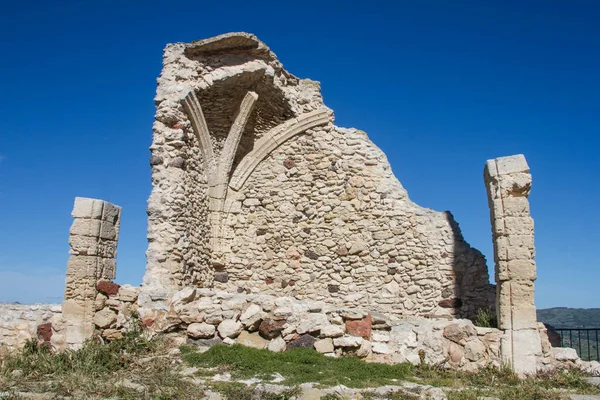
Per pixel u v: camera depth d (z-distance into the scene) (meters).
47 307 9.55
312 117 13.05
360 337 8.46
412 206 12.26
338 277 12.19
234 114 12.48
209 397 6.38
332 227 12.47
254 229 12.75
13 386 6.91
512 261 8.86
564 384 7.75
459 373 8.09
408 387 7.07
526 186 9.05
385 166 12.64
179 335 8.55
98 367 7.50
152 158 10.52
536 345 8.41
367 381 7.22
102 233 9.77
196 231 11.45
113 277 10.09
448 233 11.89
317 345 8.27
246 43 11.67
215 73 11.57
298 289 12.30
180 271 10.31
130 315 9.12
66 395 6.54
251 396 6.32
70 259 9.50
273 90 12.38
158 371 7.30
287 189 12.88
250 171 13.04
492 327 9.21
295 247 12.54
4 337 9.49
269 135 13.10
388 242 12.09
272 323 8.37
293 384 6.81
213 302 8.66
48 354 8.46
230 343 8.33
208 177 12.25
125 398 6.35
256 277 12.48
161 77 11.26
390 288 11.85
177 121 10.88
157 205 10.20
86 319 9.25
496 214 9.12
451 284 11.62
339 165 12.74
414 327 8.73
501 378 7.97
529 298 8.66
